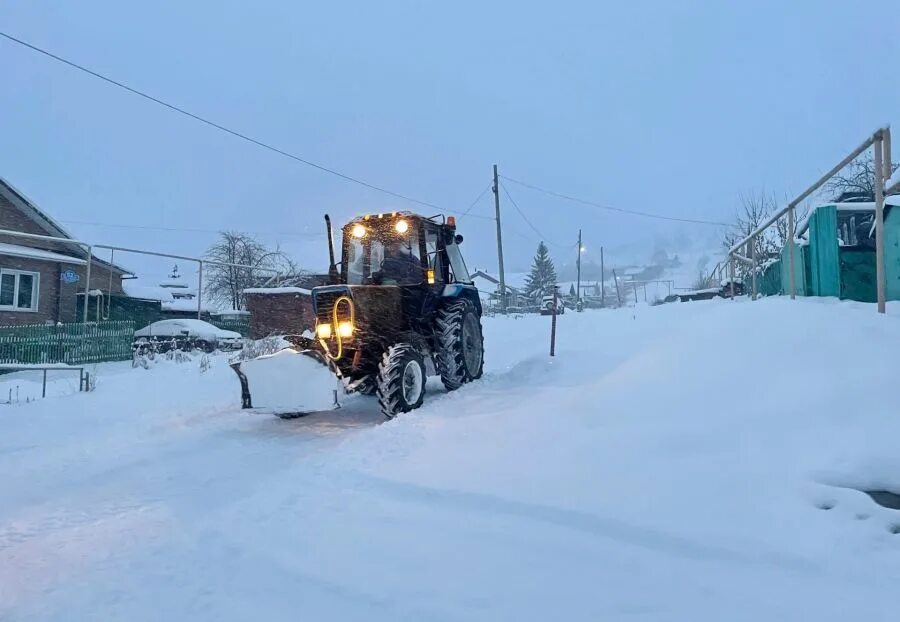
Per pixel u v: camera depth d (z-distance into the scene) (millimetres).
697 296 23547
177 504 4121
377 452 4914
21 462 5309
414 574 2926
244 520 3727
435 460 4555
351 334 6430
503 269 29734
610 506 3432
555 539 3191
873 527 2928
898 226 6844
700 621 2408
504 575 2869
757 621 2387
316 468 4695
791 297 7734
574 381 6953
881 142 5371
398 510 3727
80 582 3033
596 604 2574
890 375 3898
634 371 5156
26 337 13320
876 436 3459
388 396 6188
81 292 22406
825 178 6602
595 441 4312
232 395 8547
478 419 5562
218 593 2857
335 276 7711
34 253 18062
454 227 8305
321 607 2678
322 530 3496
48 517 3959
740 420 4012
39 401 8625
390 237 7781
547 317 17281
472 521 3490
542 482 3865
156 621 2633
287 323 16266
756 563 2799
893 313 5461
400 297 7273
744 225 28172
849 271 8180
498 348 11266
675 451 3922
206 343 16969
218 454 5414
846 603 2457
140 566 3191
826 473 3320
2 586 3014
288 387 6145
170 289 33344
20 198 19109
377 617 2574
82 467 5125
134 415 7492
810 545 2863
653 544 3053
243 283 30219
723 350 4859
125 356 14984
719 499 3330
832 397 3881
